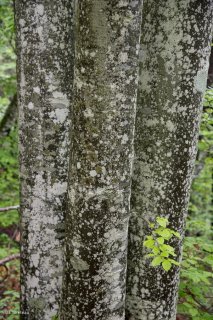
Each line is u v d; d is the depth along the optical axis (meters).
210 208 6.52
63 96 2.29
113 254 1.73
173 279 2.34
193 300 2.70
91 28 1.48
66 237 1.79
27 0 2.13
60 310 1.92
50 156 2.36
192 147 2.18
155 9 2.01
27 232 2.52
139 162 2.23
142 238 2.29
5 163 5.34
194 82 2.05
